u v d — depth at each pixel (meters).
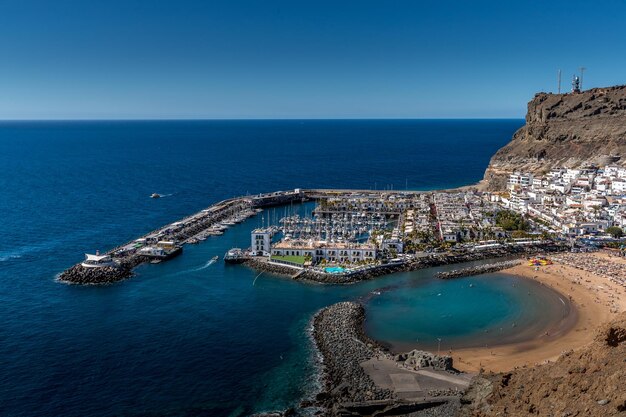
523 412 82.12
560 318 153.38
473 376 115.31
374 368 121.62
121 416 104.69
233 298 169.75
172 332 142.75
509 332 144.88
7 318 150.62
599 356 83.00
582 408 74.06
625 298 166.50
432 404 105.31
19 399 109.56
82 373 120.25
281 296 172.12
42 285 179.62
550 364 93.12
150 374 120.44
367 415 104.06
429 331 146.12
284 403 109.62
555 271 195.38
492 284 183.62
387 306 164.25
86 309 158.50
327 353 130.25
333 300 168.75
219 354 130.50
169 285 181.75
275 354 130.75
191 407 108.06
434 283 185.88
